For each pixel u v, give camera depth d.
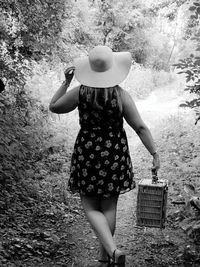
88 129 3.95
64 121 12.38
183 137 11.19
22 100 10.34
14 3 9.80
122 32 24.41
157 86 22.23
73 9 16.22
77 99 4.02
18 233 5.40
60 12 11.81
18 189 6.97
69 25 15.02
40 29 10.70
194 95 15.31
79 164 3.98
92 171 3.93
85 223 6.27
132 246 5.39
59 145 10.27
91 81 3.97
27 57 11.13
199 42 7.18
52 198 7.09
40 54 13.26
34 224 5.95
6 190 6.76
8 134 7.65
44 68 14.44
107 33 24.22
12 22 9.61
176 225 5.94
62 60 14.98
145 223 4.42
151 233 5.76
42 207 6.64
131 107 4.00
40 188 7.42
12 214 6.02
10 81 9.91
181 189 7.45
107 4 23.62
